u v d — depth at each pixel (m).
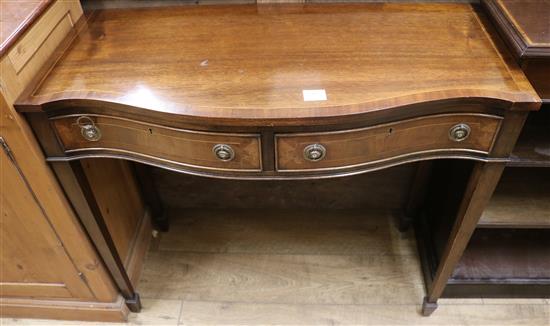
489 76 0.84
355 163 0.90
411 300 1.37
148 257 1.51
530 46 0.82
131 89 0.84
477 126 0.86
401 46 0.93
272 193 1.56
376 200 1.57
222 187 1.55
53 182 0.97
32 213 1.03
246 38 0.98
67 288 1.25
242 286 1.42
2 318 1.36
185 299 1.39
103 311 1.30
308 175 0.92
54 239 1.10
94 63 0.91
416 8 1.06
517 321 1.30
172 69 0.89
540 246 1.34
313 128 0.83
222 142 0.86
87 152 0.94
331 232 1.57
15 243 1.12
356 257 1.49
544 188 1.14
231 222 1.61
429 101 0.80
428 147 0.90
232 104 0.80
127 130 0.88
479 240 1.35
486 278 1.27
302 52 0.93
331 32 0.99
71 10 1.02
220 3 1.11
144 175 1.39
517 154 0.96
